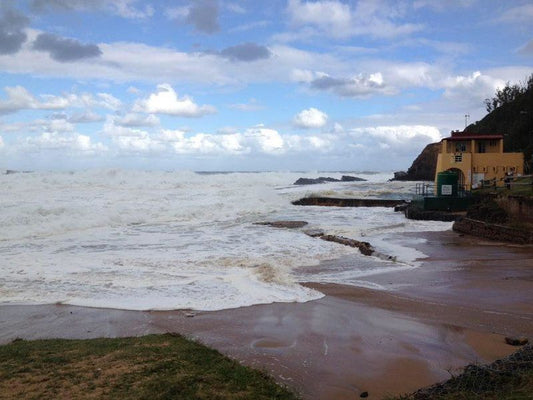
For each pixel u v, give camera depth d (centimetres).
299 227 2681
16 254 1772
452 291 1323
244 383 685
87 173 5631
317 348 910
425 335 979
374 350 901
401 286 1384
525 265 1678
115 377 671
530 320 1071
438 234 2478
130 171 6000
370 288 1362
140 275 1472
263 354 877
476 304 1197
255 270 1541
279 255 1828
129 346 827
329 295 1286
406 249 2005
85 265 1605
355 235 2419
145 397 607
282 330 1010
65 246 1966
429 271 1586
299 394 707
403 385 753
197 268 1575
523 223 2300
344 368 817
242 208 3650
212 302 1205
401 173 8919
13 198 3562
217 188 5300
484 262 1738
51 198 3641
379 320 1077
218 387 660
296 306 1182
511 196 2508
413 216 3139
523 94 7731
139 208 3184
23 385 644
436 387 692
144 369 702
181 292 1291
